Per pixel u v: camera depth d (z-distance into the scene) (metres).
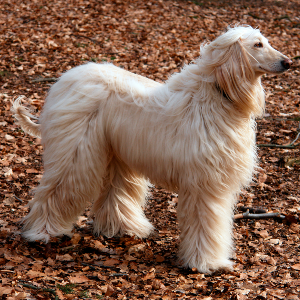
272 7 15.39
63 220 4.16
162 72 9.31
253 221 4.89
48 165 4.01
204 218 3.73
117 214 4.47
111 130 3.89
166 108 3.68
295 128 7.29
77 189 3.95
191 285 3.57
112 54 10.09
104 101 3.88
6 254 3.83
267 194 5.49
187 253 3.84
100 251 4.18
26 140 6.60
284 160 6.20
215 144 3.58
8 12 12.32
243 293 3.41
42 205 4.12
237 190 3.88
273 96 8.66
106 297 3.34
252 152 3.88
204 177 3.61
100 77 3.94
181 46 10.93
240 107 3.61
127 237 4.48
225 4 15.19
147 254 4.15
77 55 9.83
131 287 3.54
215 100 3.60
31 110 7.27
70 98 3.92
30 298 3.17
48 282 3.49
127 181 4.46
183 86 3.71
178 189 3.85
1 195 5.14
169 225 4.83
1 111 7.26
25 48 9.98
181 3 14.58
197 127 3.57
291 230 4.70
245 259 4.11
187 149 3.61
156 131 3.71
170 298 3.37
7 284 3.33
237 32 3.46
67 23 11.72
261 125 7.43
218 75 3.52
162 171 3.78
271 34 12.62
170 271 3.85
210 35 12.01
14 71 8.84
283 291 3.47
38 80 8.51
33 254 3.96
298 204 5.24
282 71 3.49
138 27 11.98
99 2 13.58
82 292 3.39
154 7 13.78
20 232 4.29
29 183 5.53
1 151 6.21
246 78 3.50
